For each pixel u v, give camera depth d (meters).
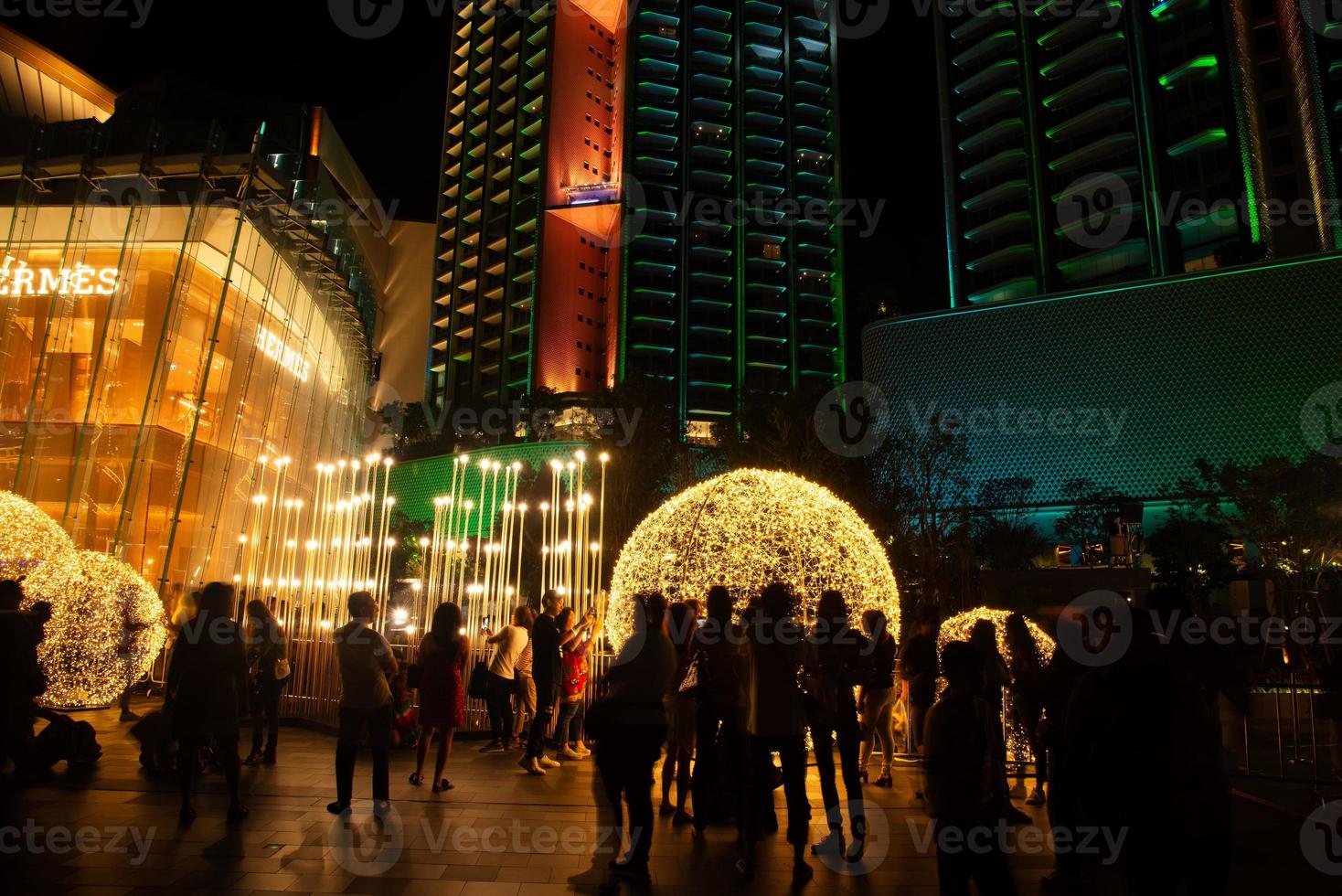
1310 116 62.38
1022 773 8.73
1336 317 52.69
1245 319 54.88
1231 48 65.38
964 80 81.75
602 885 4.98
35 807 6.50
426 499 64.81
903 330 64.81
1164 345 56.69
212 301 25.89
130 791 7.11
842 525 9.13
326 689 11.27
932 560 20.89
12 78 38.16
